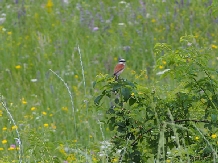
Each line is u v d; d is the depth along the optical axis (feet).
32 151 28.63
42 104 46.60
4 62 55.16
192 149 27.27
